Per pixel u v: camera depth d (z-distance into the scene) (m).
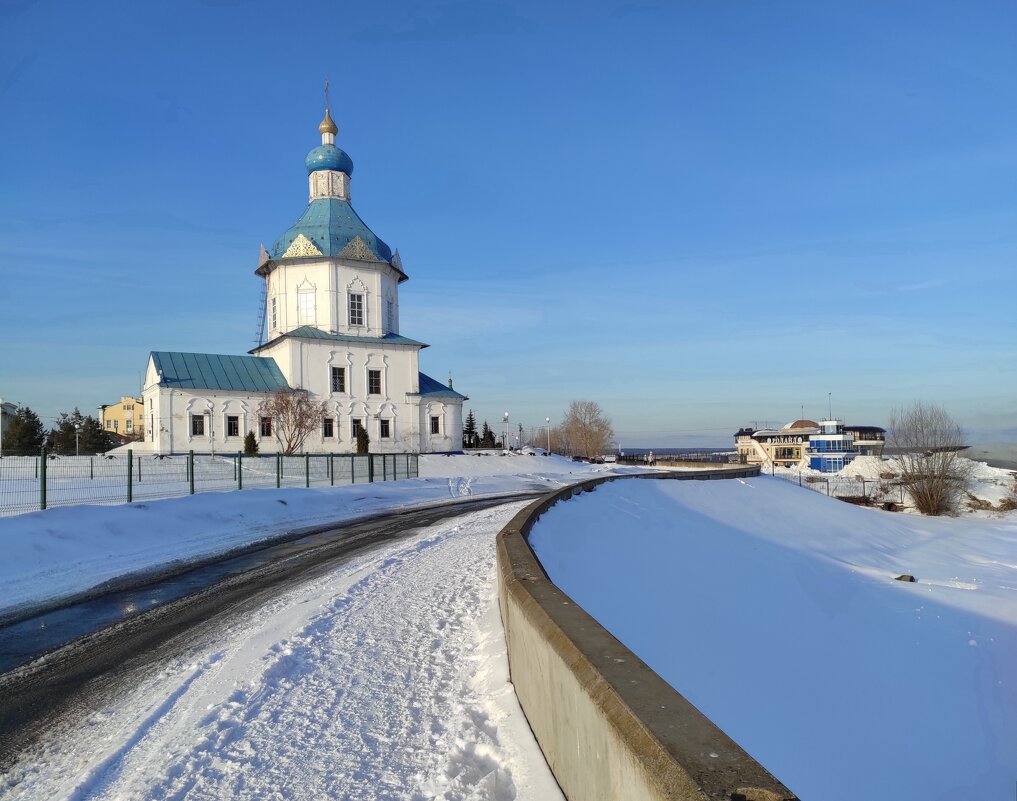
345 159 59.66
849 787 8.20
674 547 18.44
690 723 2.60
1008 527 43.66
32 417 72.81
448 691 6.01
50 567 12.26
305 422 49.69
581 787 3.35
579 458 92.94
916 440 51.34
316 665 6.73
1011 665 13.92
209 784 4.37
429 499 29.23
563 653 3.84
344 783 4.36
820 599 18.22
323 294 55.66
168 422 48.44
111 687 6.38
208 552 14.74
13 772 4.70
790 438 114.38
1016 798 8.41
